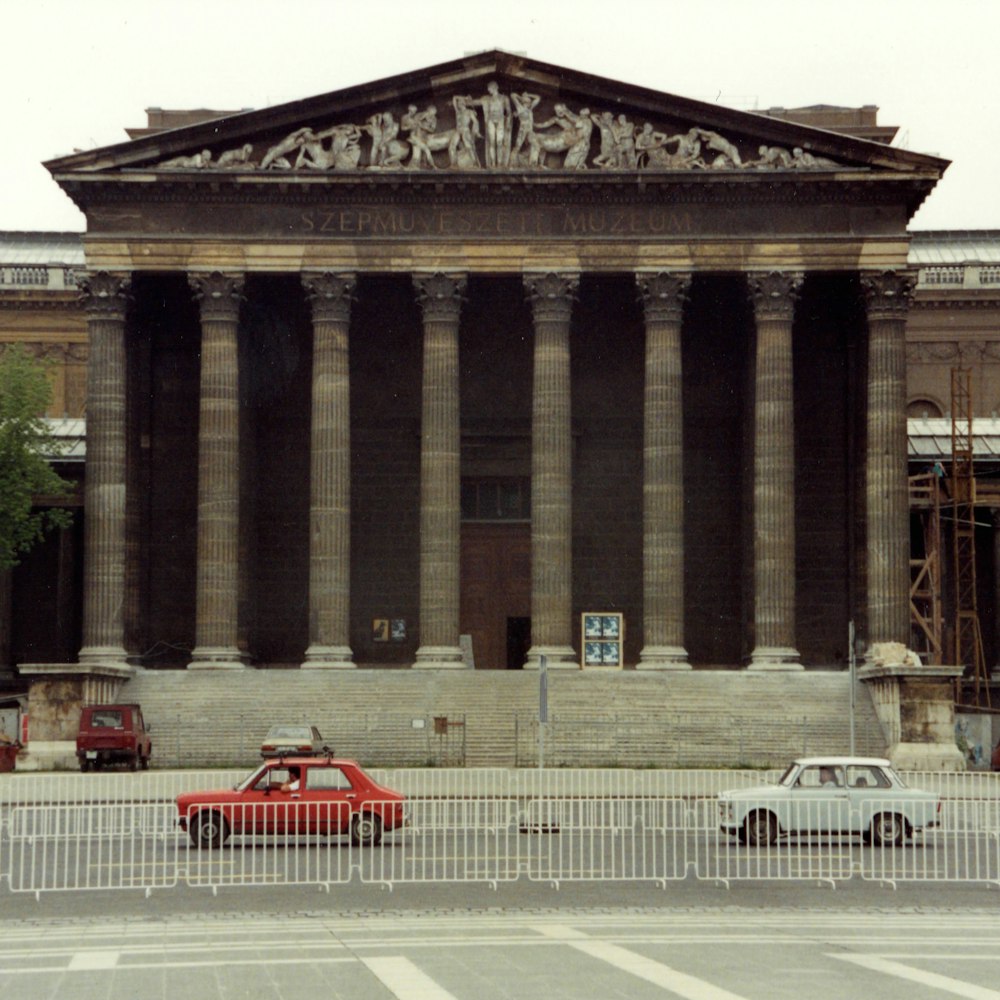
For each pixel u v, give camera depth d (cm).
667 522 9181
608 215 9275
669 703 8556
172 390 10344
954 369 11675
